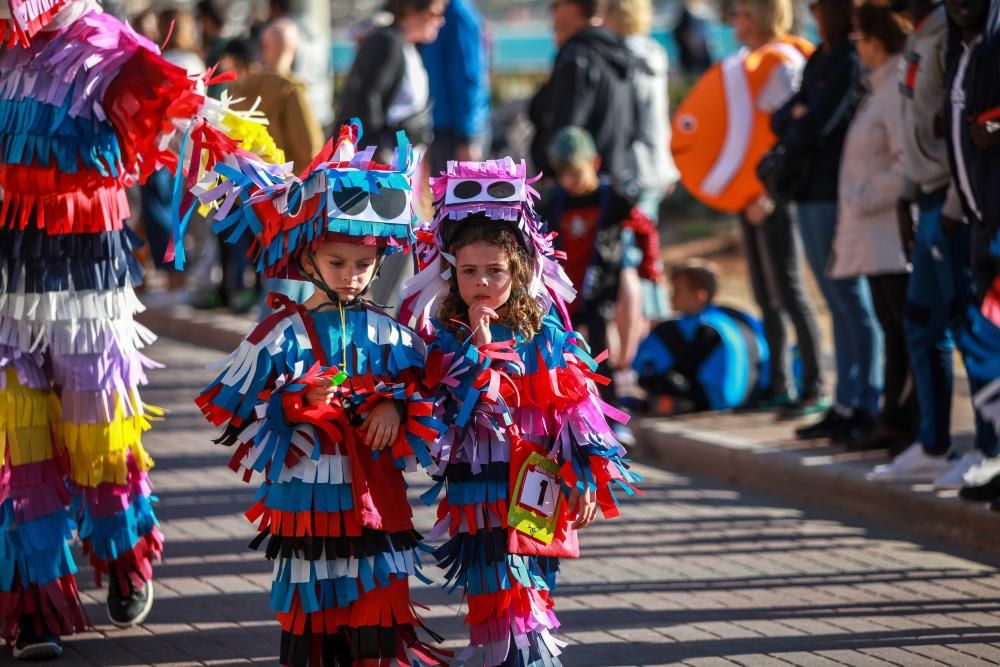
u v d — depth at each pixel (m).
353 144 12.66
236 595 17.06
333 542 12.00
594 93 26.28
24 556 14.55
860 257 21.17
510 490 12.33
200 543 19.28
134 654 15.03
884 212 20.98
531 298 12.55
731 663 14.75
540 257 12.72
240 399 11.99
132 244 15.26
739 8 25.98
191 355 34.41
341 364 12.16
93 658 14.89
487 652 12.55
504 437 12.42
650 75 28.62
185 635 15.64
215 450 24.92
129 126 13.88
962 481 19.64
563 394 12.36
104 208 14.69
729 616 16.27
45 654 14.71
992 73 17.30
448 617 16.47
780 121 23.00
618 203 23.89
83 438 14.80
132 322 15.27
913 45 19.25
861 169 21.08
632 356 26.75
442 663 12.61
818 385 25.22
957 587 17.20
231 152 13.03
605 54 26.48
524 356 12.49
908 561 18.34
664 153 29.39
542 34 66.12
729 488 22.61
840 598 16.84
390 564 12.10
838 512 20.97
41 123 14.04
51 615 14.70
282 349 12.01
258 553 18.81
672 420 25.59
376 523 11.96
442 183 12.80
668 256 43.03
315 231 11.99
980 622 15.91
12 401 14.40
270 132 24.73
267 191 12.38
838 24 22.23
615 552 18.94
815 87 22.41
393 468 12.35
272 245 12.40
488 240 12.36
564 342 12.55
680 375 25.92
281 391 11.89
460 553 12.62
